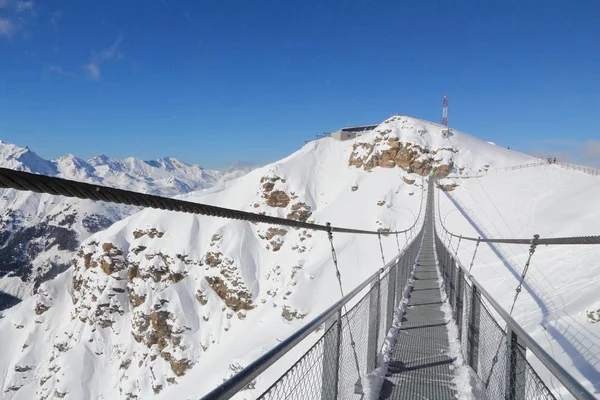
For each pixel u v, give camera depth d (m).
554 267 21.12
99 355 81.69
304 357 2.36
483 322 4.76
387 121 101.06
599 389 7.45
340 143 108.19
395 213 77.25
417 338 7.02
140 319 78.75
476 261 33.84
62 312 99.12
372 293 5.29
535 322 13.39
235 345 56.25
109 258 91.44
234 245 81.19
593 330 11.13
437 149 88.62
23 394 84.25
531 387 2.48
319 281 62.50
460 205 67.94
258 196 92.88
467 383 4.89
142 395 70.06
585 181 60.94
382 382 5.06
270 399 1.83
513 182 70.00
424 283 13.11
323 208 87.00
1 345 98.06
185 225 90.69
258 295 73.62
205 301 77.62
